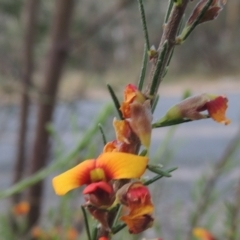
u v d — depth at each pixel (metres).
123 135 0.13
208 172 0.29
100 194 0.13
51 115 0.40
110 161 0.13
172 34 0.13
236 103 1.18
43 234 0.29
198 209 0.28
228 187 0.29
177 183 0.59
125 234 0.28
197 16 0.13
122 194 0.12
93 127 0.24
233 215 0.25
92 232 0.13
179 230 0.29
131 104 0.13
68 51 0.39
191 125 1.10
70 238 0.28
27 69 0.46
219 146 0.88
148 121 0.13
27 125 0.49
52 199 0.42
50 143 0.41
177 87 1.41
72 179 0.13
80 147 0.24
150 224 0.12
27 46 0.47
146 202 0.12
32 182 0.23
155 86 0.13
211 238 0.22
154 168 0.13
